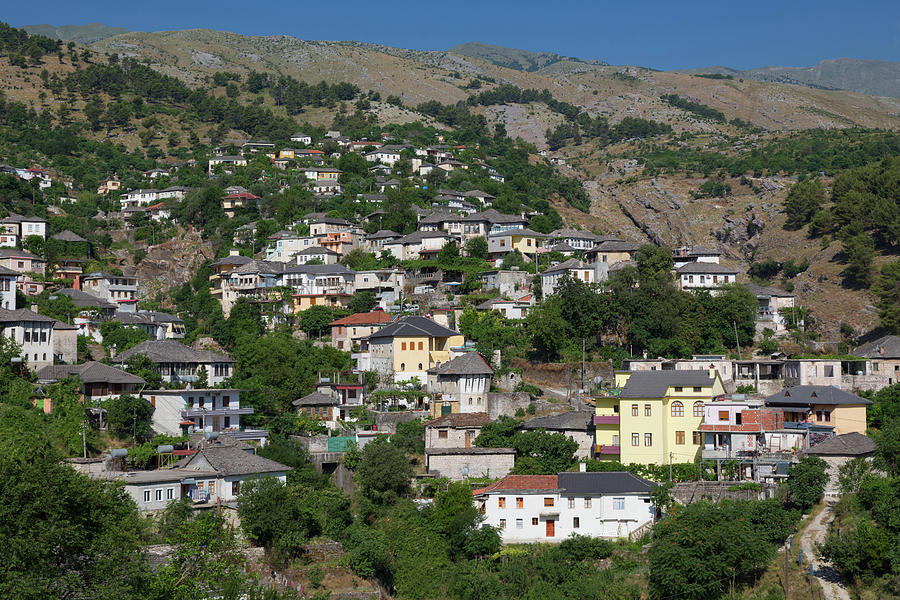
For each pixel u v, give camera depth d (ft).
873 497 368.68
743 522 350.64
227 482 381.40
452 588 366.43
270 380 526.57
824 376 520.42
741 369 544.62
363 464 422.82
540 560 368.48
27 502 238.89
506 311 637.30
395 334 556.92
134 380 460.96
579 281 616.39
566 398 531.50
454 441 461.78
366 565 362.33
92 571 244.22
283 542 357.00
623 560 367.45
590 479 399.24
